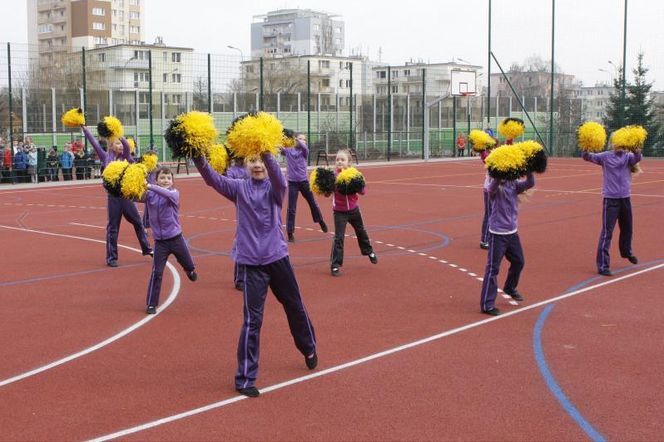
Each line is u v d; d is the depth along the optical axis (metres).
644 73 41.03
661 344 7.13
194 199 21.91
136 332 7.66
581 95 43.97
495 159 8.01
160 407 5.61
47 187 26.52
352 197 10.41
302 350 6.38
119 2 116.62
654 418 5.36
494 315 8.18
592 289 9.42
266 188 6.06
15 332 7.66
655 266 10.86
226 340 7.37
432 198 21.44
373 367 6.47
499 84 46.50
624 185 10.29
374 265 11.10
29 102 30.53
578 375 6.26
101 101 32.75
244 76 37.06
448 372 6.33
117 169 8.49
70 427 5.23
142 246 11.55
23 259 11.87
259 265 6.01
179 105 35.06
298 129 39.38
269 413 5.48
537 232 14.40
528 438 5.03
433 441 4.98
